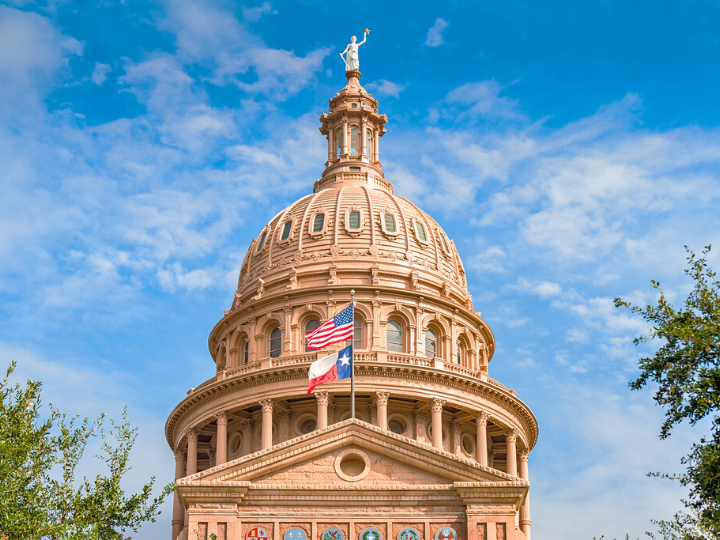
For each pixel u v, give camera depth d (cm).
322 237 9550
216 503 5050
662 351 4288
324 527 5062
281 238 9744
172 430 9431
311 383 6247
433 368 8575
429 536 5044
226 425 8650
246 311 9350
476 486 5081
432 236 9812
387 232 9506
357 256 9350
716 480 4044
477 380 8731
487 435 9256
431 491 5116
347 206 9738
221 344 9612
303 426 8631
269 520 5056
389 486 5112
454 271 9825
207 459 9394
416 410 8650
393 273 9238
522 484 5088
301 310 9056
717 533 4175
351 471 5231
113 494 4803
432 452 5203
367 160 10862
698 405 4106
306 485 5109
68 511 4734
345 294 9025
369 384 8406
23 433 4628
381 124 11175
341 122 11031
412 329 9019
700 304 4312
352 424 5275
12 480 4534
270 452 5191
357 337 8950
